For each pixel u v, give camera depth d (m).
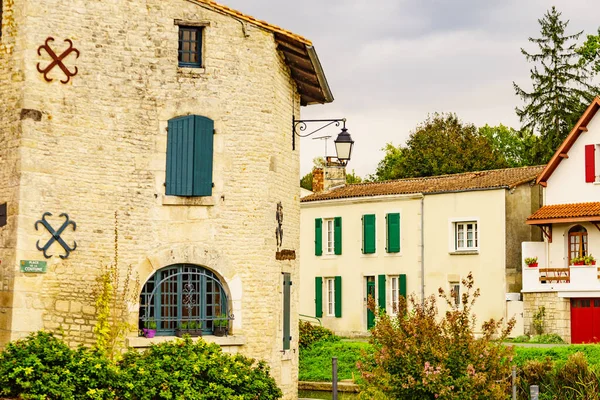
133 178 18.72
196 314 19.14
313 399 22.50
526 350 24.97
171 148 19.02
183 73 19.23
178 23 19.25
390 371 17.33
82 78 18.41
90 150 18.39
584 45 51.28
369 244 40.72
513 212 37.38
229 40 19.62
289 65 20.86
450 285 38.34
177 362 17.42
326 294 42.41
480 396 16.86
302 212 43.44
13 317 17.45
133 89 18.83
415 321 17.58
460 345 17.16
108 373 16.42
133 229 18.66
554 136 50.81
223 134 19.42
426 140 55.38
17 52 18.02
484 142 54.84
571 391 22.00
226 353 18.44
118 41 18.77
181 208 19.06
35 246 17.77
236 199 19.44
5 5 18.20
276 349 19.95
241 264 19.38
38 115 17.94
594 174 35.16
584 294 34.22
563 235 35.72
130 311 18.44
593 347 24.91
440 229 38.72
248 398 17.55
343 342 30.09
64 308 17.94
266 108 19.83
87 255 18.22
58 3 18.31
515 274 37.09
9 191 17.81
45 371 16.02
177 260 18.89
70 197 18.14
